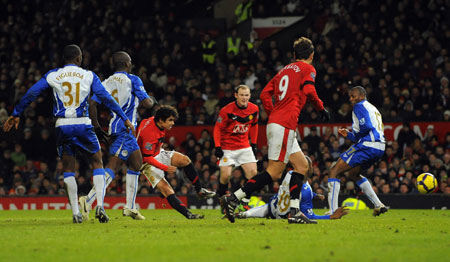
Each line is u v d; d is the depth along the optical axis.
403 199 53.53
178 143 65.69
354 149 33.84
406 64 69.94
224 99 66.56
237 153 34.97
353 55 72.06
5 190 64.88
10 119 26.56
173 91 70.50
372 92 64.44
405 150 59.19
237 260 15.59
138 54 77.38
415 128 61.97
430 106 64.00
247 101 34.03
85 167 65.00
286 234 21.36
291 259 15.75
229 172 34.84
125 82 31.17
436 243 19.25
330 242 19.16
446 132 61.22
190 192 59.22
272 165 25.02
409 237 20.86
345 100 64.81
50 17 85.12
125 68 31.69
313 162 60.16
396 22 73.31
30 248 17.92
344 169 34.03
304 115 64.25
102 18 83.69
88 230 23.27
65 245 18.53
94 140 27.02
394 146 60.03
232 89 68.81
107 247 18.03
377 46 70.75
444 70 67.06
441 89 65.12
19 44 81.88
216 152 34.19
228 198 24.58
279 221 28.23
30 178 63.53
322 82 65.94
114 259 15.84
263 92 26.14
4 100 73.69
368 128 33.44
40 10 87.31
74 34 82.06
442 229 24.23
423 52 70.44
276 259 15.75
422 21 73.12
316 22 81.31
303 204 30.78
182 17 88.56
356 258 15.96
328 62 71.44
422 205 53.03
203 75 72.81
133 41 78.88
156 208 55.53
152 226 25.23
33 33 83.12
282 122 24.97
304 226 24.92
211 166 60.94
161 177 30.77
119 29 80.38
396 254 16.75
